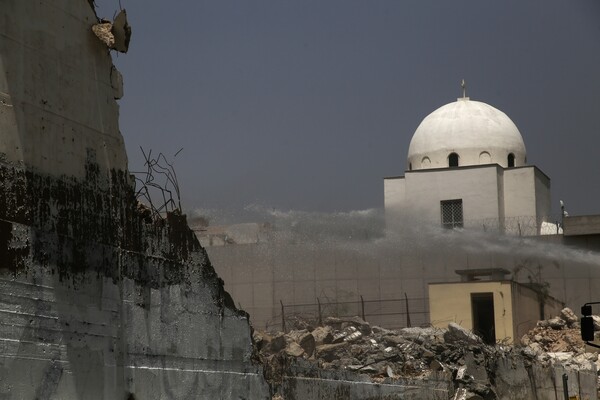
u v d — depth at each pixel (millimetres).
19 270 34094
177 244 42969
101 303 37875
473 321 110000
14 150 34406
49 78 36438
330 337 87438
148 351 40312
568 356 104938
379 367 77125
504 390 82062
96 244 37906
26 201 34719
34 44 35875
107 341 37969
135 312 39781
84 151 37969
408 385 66000
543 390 89750
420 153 154500
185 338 42906
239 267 134250
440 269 132750
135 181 41406
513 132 154625
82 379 36531
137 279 40094
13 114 34562
